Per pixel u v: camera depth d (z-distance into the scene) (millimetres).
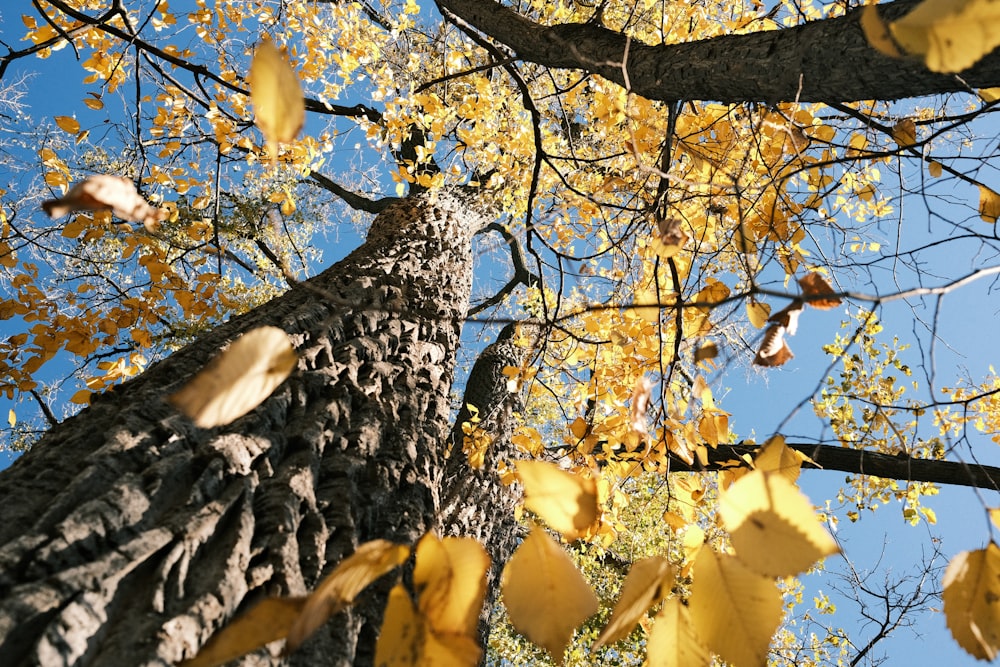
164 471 1201
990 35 711
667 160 2109
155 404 1426
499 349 5379
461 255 4262
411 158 6723
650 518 5191
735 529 730
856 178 2557
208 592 996
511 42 2369
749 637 771
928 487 4457
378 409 1940
